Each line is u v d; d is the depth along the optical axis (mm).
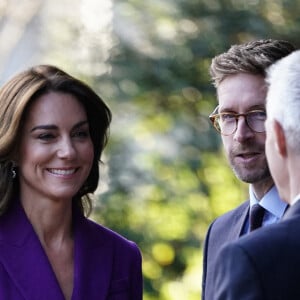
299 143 5867
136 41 19656
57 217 8406
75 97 8258
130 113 19953
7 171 8305
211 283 8023
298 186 5926
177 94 19406
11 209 8406
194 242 20578
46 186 8195
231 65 7820
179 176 20156
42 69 8289
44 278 8211
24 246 8273
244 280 5680
